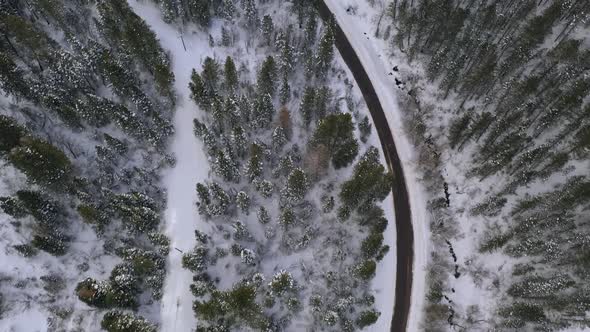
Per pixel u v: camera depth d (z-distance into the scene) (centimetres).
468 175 6600
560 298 5475
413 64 7562
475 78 6531
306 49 7275
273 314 5584
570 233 5800
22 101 6381
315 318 5594
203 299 5550
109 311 5247
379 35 7831
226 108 6203
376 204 6384
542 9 7481
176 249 5909
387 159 6819
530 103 6431
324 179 6481
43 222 5556
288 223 5825
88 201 5812
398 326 5784
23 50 6681
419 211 6444
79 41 6862
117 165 6294
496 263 6038
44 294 5488
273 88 6869
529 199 6169
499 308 5731
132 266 5528
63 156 5572
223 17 7725
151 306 5594
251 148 6169
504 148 6394
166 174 6419
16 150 5222
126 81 6438
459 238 6253
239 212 6134
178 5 7388
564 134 6081
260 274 5603
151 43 6694
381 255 5816
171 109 6875
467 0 7650
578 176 6003
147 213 5728
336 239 6069
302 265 5909
